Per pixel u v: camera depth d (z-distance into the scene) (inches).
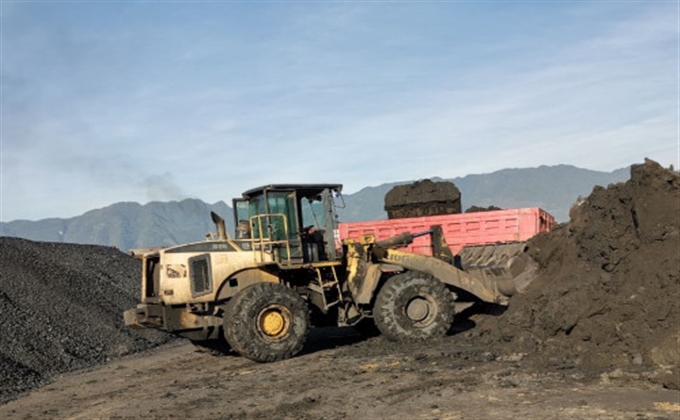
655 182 352.5
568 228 454.6
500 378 311.7
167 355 560.4
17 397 417.4
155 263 466.9
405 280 460.1
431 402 281.7
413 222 592.4
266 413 293.7
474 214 576.1
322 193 479.8
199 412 309.7
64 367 539.5
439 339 454.3
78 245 1014.4
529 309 394.3
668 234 342.3
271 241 455.5
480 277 506.6
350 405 292.2
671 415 231.9
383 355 414.6
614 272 358.9
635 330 317.1
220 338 489.7
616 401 255.0
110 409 339.9
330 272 482.0
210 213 470.3
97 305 739.4
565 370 317.4
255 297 430.6
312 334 565.6
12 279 693.3
